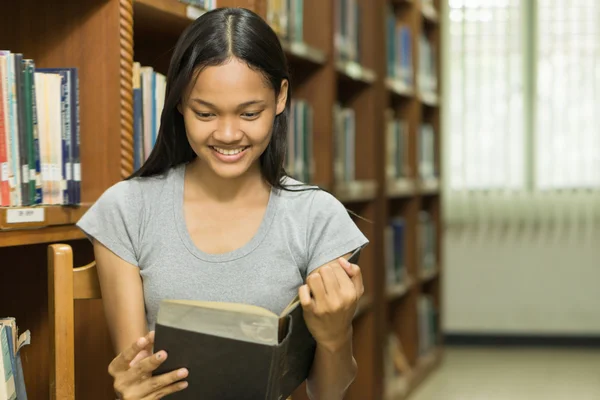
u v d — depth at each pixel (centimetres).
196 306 101
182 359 103
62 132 153
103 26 164
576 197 516
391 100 432
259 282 122
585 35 514
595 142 514
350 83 354
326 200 127
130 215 126
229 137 114
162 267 123
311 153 289
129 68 165
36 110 147
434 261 491
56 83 151
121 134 164
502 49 521
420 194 446
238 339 100
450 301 529
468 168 525
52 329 127
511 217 523
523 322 524
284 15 255
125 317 123
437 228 495
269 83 116
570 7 515
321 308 109
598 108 514
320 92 297
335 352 116
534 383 431
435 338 488
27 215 139
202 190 127
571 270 520
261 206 127
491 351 518
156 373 105
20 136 142
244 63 113
